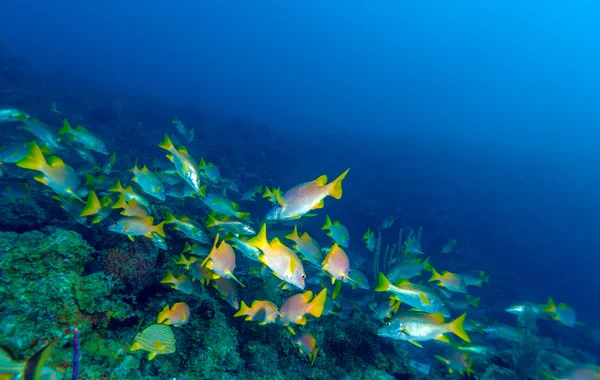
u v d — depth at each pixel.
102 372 2.97
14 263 3.26
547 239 27.50
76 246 3.78
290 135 46.09
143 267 4.70
